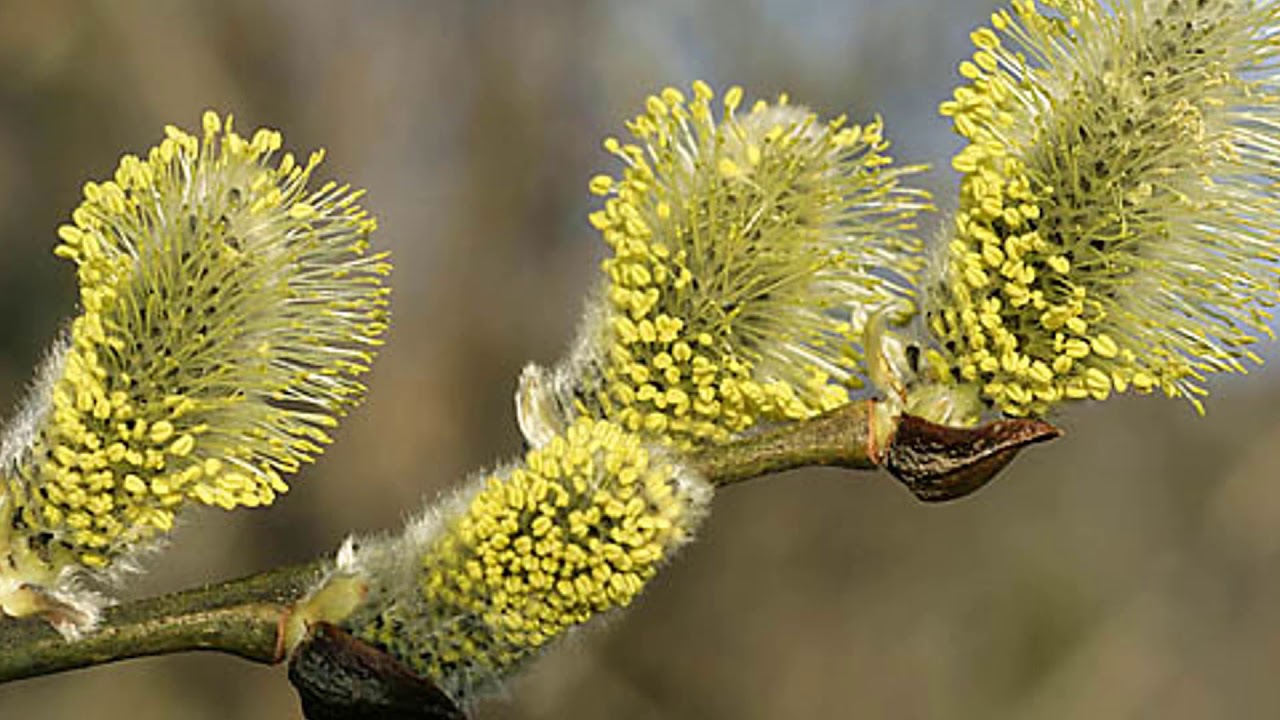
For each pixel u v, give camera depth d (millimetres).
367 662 257
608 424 258
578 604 258
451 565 259
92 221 261
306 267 264
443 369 683
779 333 265
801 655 694
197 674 627
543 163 699
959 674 697
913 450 262
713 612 692
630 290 264
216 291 261
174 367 261
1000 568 701
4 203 614
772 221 265
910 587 706
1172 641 676
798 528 708
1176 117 262
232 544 615
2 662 259
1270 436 674
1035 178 263
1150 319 263
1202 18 264
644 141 265
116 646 260
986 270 262
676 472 258
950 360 264
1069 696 678
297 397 263
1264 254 263
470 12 695
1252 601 671
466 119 696
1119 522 697
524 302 694
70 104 626
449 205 696
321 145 676
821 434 264
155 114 639
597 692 650
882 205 267
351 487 659
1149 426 698
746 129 266
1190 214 263
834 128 266
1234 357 264
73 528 260
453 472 676
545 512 256
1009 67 264
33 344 613
